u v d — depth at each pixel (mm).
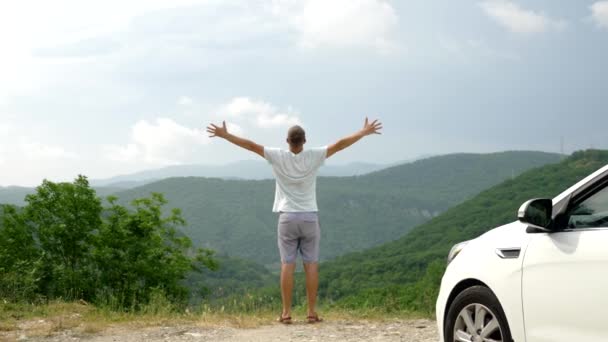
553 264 4273
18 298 10781
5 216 13727
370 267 152500
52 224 13820
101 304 10586
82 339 7836
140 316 9656
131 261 13797
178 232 14648
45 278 12898
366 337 7902
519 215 4410
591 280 4031
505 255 4629
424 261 145875
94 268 13688
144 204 14719
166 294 12867
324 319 9484
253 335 8047
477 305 4789
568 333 4145
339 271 152750
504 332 4574
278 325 8805
